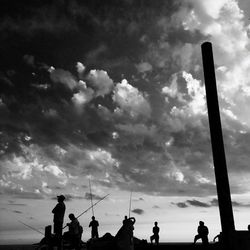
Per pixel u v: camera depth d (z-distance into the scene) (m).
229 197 6.46
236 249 6.07
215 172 6.68
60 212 9.62
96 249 8.24
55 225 9.57
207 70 7.23
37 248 9.43
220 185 6.55
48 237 9.54
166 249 10.73
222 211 6.41
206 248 9.29
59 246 9.38
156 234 18.67
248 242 6.03
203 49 7.39
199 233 14.23
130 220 8.32
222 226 6.38
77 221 10.44
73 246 10.09
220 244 6.59
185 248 10.38
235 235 6.14
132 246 8.12
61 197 9.85
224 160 6.69
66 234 10.17
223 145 6.80
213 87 7.11
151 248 11.02
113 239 8.17
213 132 6.88
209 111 7.03
